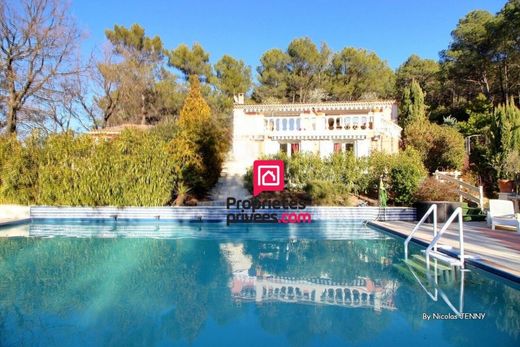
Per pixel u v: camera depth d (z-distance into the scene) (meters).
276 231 11.22
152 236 10.27
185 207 13.15
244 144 25.72
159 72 36.53
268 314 4.24
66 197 13.40
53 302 4.70
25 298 4.85
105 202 13.49
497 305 4.45
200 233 10.88
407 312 4.23
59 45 21.77
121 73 31.23
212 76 38.56
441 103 44.75
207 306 4.54
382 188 13.49
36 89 21.28
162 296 4.94
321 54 40.62
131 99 32.59
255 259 7.32
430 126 24.67
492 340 3.49
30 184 13.88
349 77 39.78
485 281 5.47
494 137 19.39
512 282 5.11
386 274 5.97
